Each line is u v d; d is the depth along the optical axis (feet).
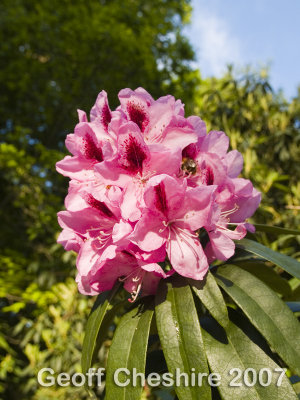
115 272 1.07
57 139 6.72
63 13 6.52
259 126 3.13
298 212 2.71
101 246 1.08
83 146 1.13
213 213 0.99
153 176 1.03
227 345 0.96
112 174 1.02
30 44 6.48
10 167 4.69
